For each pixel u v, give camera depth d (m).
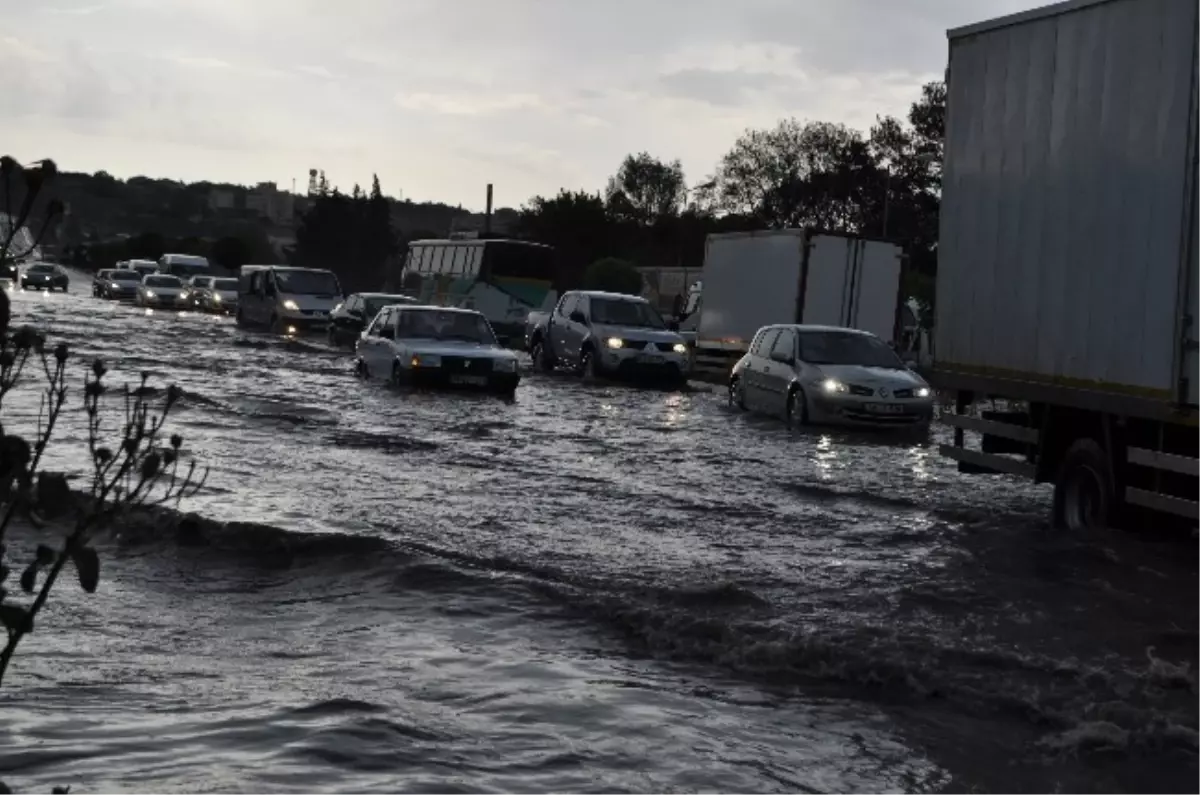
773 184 89.69
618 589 8.46
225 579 8.52
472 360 24.42
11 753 5.00
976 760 5.50
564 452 16.30
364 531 9.98
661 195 111.62
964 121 13.23
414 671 6.49
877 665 6.68
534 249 45.12
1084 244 11.38
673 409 23.88
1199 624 8.21
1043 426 11.94
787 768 5.29
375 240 90.62
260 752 5.12
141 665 6.46
